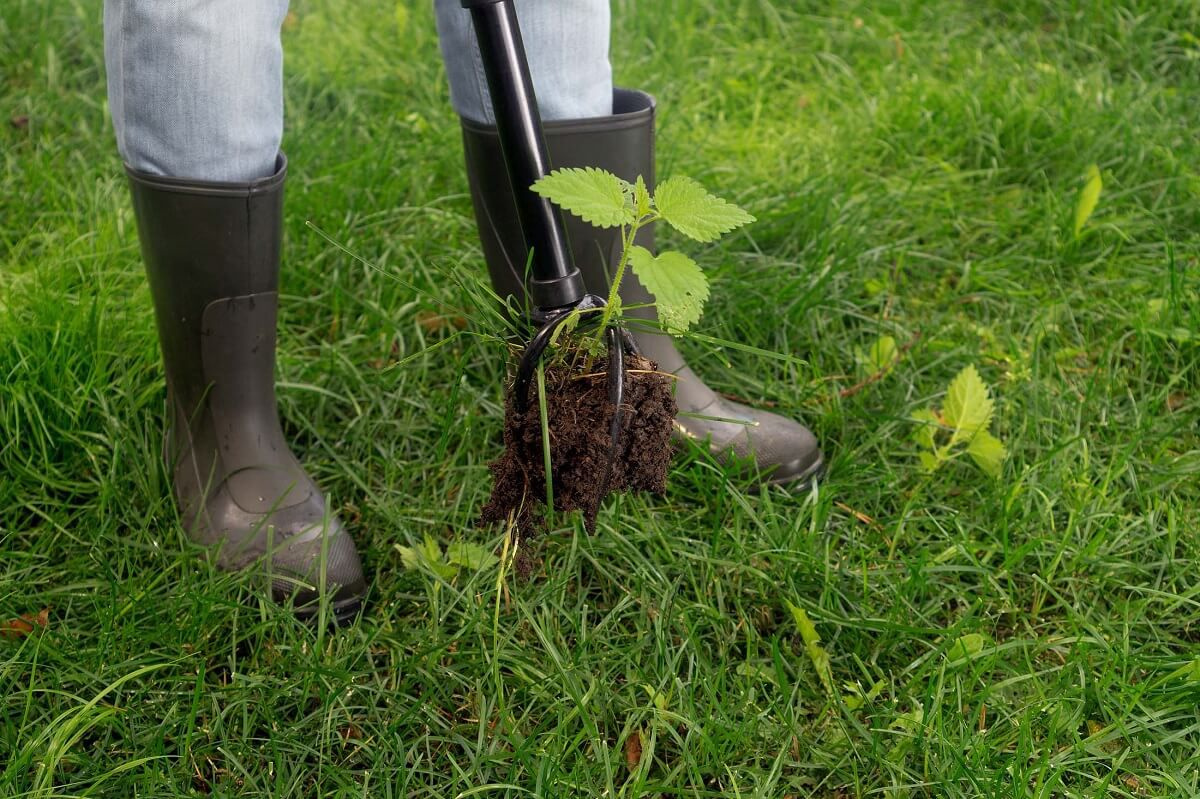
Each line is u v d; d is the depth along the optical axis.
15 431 1.65
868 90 2.75
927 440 1.69
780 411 1.82
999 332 2.01
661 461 1.18
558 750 1.24
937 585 1.50
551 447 1.15
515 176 1.08
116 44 1.30
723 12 3.00
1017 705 1.34
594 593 1.52
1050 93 2.59
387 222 2.19
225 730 1.29
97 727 1.30
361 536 1.60
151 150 1.34
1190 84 2.67
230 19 1.28
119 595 1.42
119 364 1.75
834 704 1.32
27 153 2.41
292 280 2.02
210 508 1.49
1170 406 1.86
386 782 1.21
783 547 1.50
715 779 1.25
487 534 1.56
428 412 1.77
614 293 1.08
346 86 2.63
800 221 2.21
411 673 1.35
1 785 1.17
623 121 1.47
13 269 2.00
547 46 1.42
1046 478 1.65
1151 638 1.44
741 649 1.44
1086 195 2.15
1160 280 2.08
